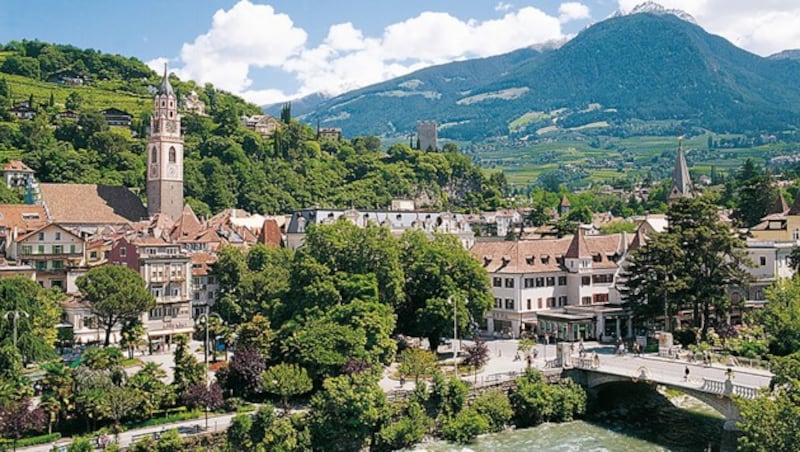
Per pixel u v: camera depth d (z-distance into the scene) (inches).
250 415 3914.9
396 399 4286.4
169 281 6594.5
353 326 4687.5
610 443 4153.5
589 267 6717.5
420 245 5905.5
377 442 4072.3
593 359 4817.9
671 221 5895.7
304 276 5177.2
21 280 5315.0
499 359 5364.2
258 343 4532.5
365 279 5162.4
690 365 4795.8
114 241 7121.1
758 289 6496.1
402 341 5856.3
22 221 7706.7
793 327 4849.9
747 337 5344.5
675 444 4099.4
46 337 5007.4
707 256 5546.3
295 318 4921.3
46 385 3833.7
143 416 3900.1
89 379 3791.8
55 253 6717.5
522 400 4544.8
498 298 6633.9
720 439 4111.7
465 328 5546.3
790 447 2768.2
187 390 4074.8
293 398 4387.3
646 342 5659.5
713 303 5452.8
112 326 5689.0
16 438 3535.9
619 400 4894.2
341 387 4025.6
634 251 5787.4
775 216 7844.5
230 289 7042.3
